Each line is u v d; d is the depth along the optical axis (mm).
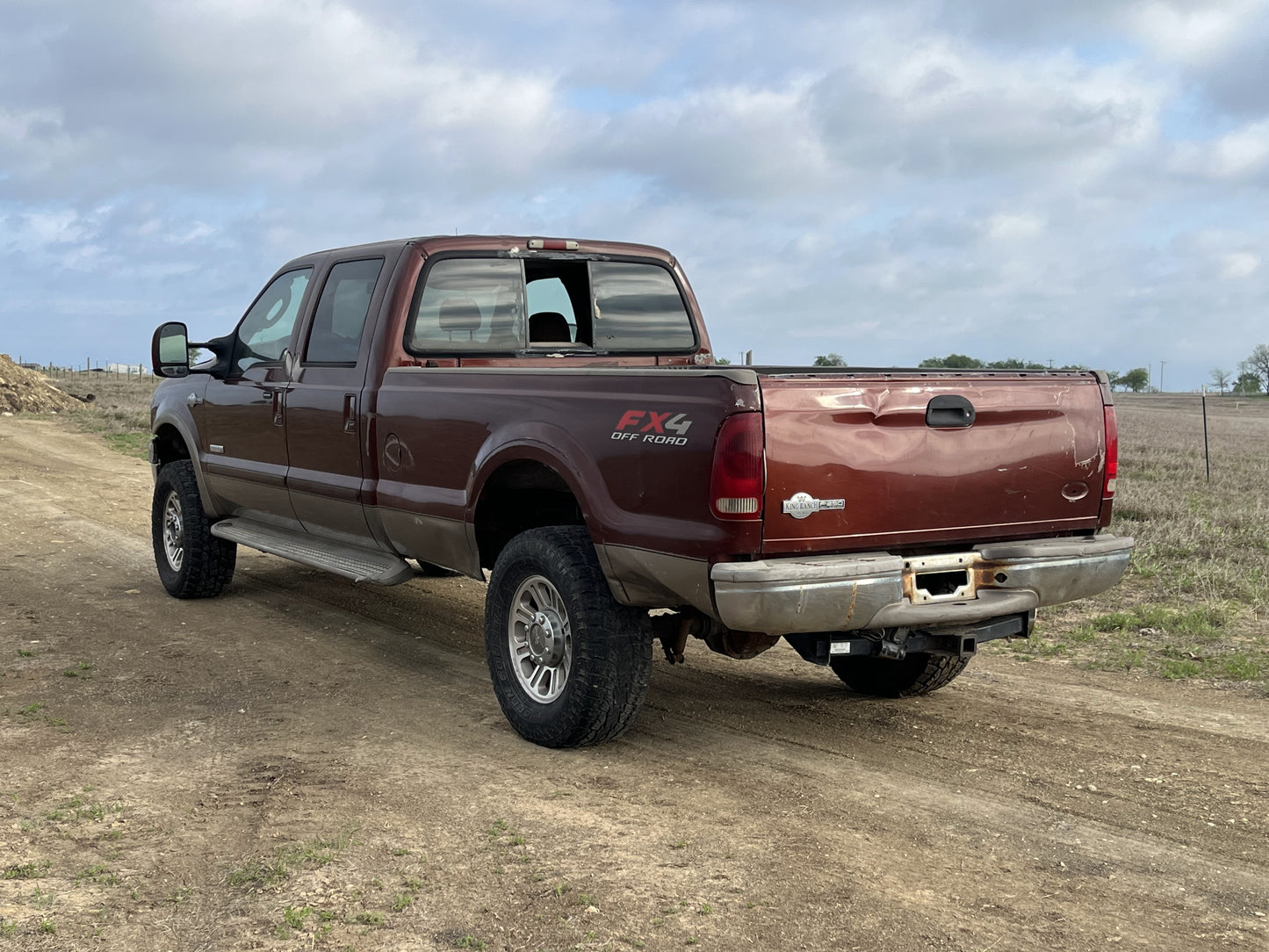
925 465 4305
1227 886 3520
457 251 5988
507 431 4957
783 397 4008
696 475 4074
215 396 7504
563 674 4867
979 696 5789
